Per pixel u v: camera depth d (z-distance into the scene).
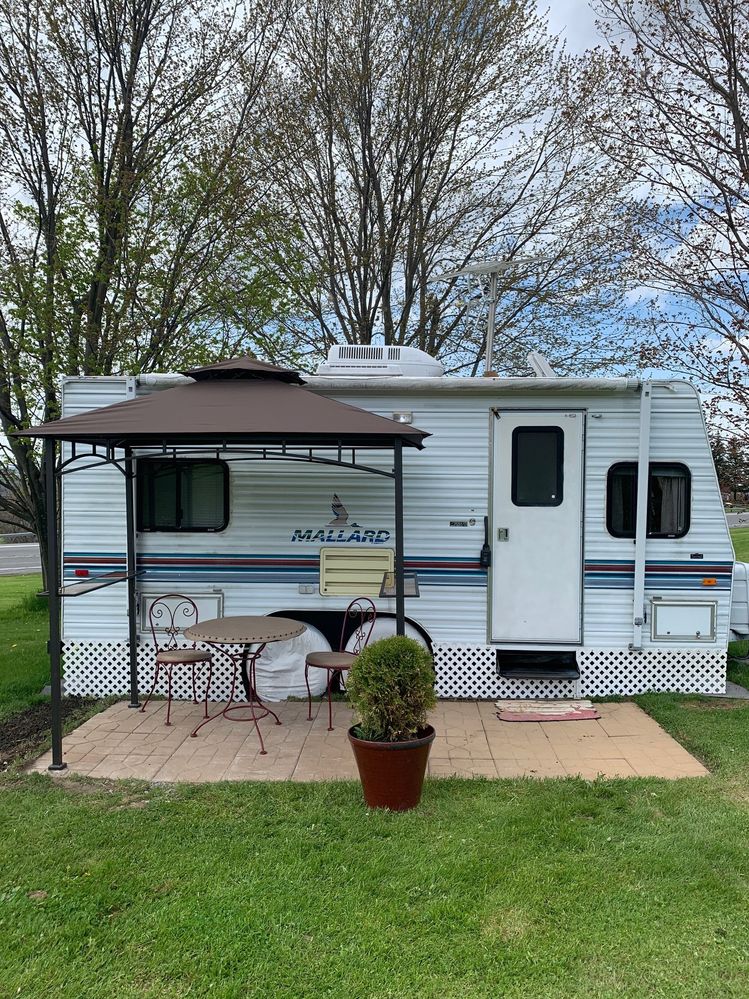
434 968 2.48
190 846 3.33
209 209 9.97
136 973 2.46
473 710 5.36
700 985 2.40
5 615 10.71
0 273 9.30
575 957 2.54
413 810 3.68
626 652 5.58
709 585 5.54
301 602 5.67
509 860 3.17
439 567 5.61
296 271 11.02
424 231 12.61
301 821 3.56
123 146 9.71
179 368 9.77
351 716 5.25
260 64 10.98
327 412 4.32
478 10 11.13
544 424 5.53
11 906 2.84
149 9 9.85
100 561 5.73
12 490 11.38
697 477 5.53
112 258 9.56
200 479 5.70
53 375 9.28
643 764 4.33
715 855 3.23
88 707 5.55
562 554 5.55
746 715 5.14
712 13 8.02
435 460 5.59
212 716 5.23
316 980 2.42
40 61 9.80
